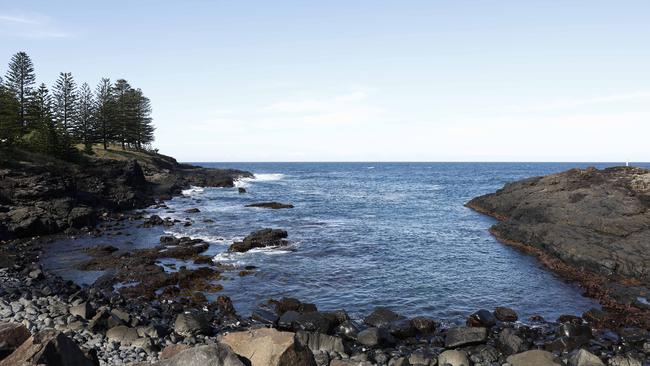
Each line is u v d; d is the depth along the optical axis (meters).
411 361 15.07
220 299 21.19
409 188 94.31
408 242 36.62
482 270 28.48
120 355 14.02
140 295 22.09
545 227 34.56
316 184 106.25
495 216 51.31
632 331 18.59
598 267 27.38
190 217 49.50
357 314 20.56
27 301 18.88
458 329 17.47
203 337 16.86
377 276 26.64
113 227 42.34
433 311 21.23
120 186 58.16
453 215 52.84
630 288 23.92
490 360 15.45
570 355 15.38
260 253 31.83
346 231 41.19
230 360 8.60
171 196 70.38
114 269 26.59
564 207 38.84
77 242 35.12
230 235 38.69
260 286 24.22
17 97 68.50
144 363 9.06
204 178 94.31
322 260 30.16
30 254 30.64
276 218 49.09
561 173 50.47
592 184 44.19
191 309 20.39
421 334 18.33
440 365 14.70
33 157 51.00
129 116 92.94
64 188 43.78
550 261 30.50
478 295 23.67
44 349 8.46
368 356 15.43
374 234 39.91
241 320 19.20
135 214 50.81
